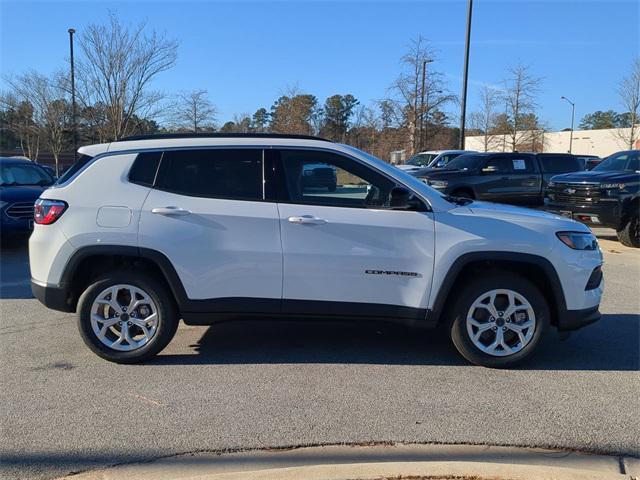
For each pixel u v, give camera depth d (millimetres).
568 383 4566
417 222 4719
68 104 27906
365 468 3182
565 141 70625
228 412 3979
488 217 4785
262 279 4730
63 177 4984
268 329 5906
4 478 3178
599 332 5941
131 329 4902
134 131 23234
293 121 36000
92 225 4691
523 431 3750
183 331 5820
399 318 4801
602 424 3859
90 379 4555
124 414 3941
